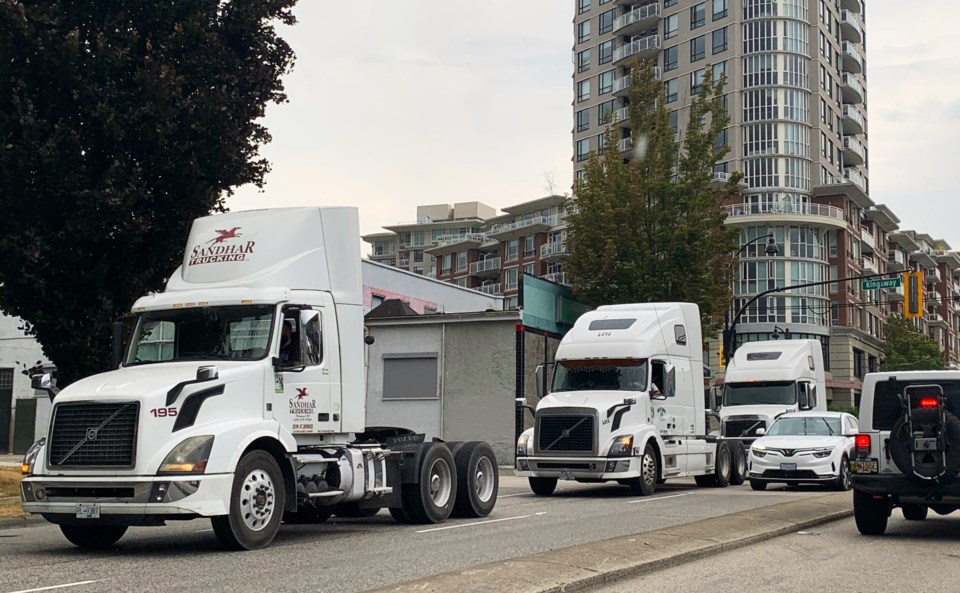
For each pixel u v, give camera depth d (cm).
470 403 3238
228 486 1020
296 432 1149
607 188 3616
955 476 1182
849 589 849
